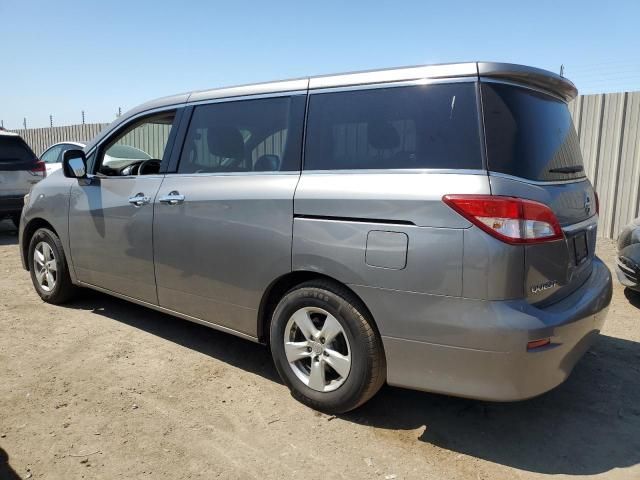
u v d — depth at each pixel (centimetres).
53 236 497
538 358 261
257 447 291
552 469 277
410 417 325
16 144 929
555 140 308
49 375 369
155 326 465
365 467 276
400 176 285
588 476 271
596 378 380
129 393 346
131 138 816
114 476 265
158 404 333
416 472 272
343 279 297
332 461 280
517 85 289
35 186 523
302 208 313
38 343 424
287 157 334
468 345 265
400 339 283
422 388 284
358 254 290
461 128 274
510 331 256
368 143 303
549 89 317
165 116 425
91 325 464
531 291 265
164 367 385
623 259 521
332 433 305
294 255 317
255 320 347
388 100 300
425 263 271
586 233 326
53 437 296
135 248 414
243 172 355
